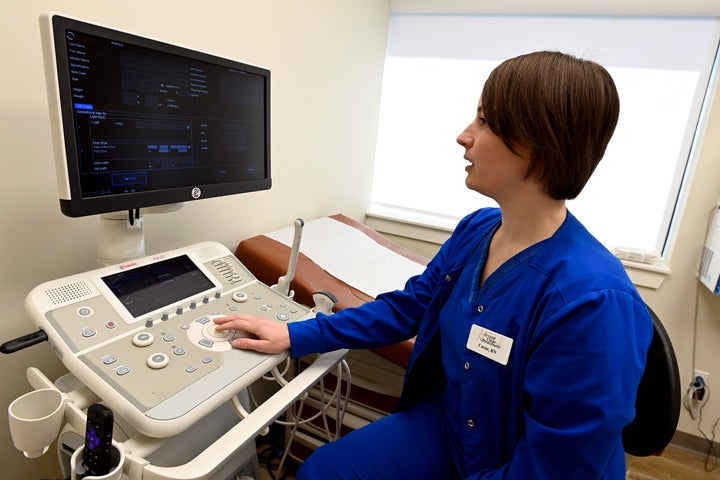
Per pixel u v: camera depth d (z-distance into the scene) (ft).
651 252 6.28
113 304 2.31
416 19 7.26
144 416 1.83
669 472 5.76
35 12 2.61
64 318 2.11
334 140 6.29
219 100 2.93
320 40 5.42
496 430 2.37
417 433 2.93
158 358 2.13
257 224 4.95
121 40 2.20
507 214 2.42
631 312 1.94
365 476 2.70
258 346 2.48
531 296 2.21
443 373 3.11
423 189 7.93
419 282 3.32
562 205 2.37
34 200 2.79
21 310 2.84
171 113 2.60
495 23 6.75
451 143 7.51
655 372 2.86
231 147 3.12
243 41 4.19
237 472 2.74
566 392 1.89
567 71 2.00
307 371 2.63
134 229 2.70
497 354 2.27
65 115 1.99
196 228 4.11
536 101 1.99
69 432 2.15
